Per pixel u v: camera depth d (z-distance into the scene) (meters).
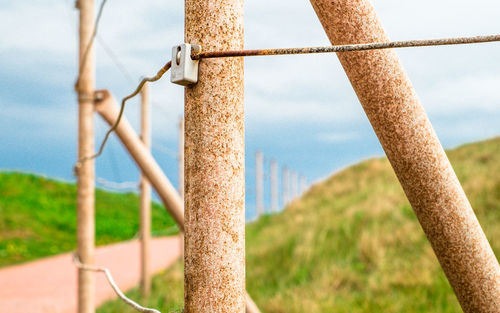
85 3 3.77
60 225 19.42
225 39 0.96
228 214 0.92
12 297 8.20
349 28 1.12
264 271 7.18
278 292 5.80
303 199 15.86
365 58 1.11
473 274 1.14
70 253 14.91
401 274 5.37
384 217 7.71
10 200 20.56
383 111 1.13
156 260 13.47
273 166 22.06
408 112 1.12
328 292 5.53
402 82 1.12
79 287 3.70
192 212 0.94
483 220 6.35
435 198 1.13
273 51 0.93
